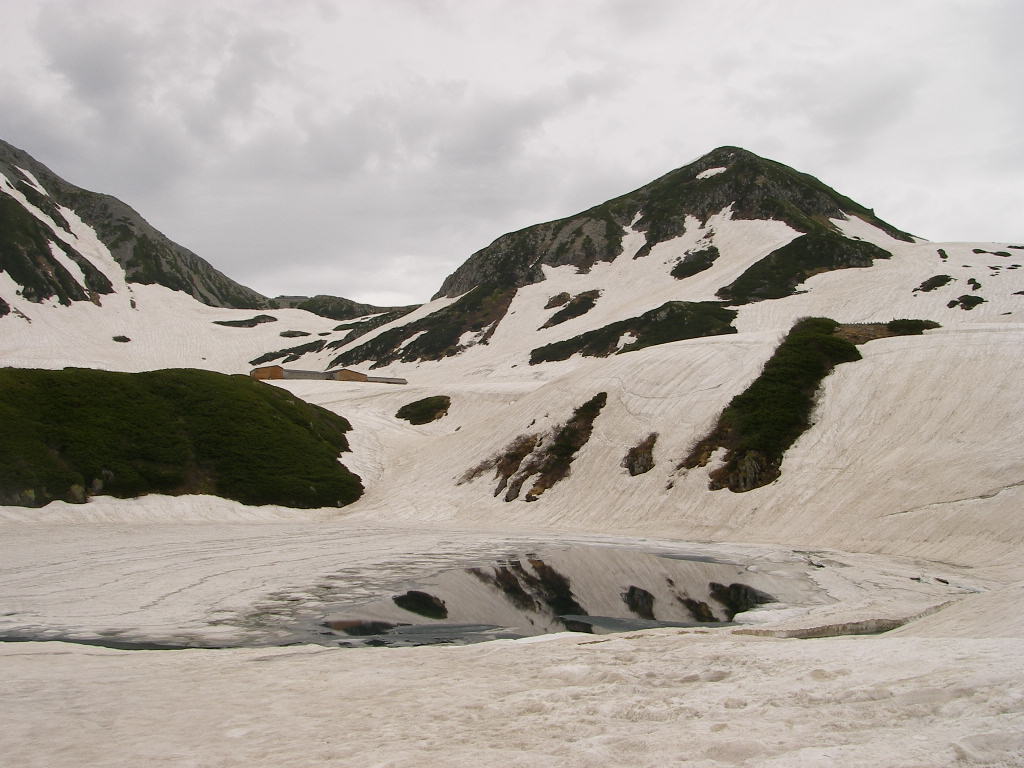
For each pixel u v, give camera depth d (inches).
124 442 1907.0
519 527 1624.0
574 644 523.5
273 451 2114.9
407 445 2591.0
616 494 1642.5
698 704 297.1
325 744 279.0
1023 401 1274.6
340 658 500.7
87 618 733.3
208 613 763.4
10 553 1162.6
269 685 406.6
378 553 1194.6
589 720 289.9
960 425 1301.7
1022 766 195.0
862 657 351.6
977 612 494.6
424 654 507.2
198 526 1638.8
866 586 839.7
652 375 1953.7
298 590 890.1
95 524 1601.9
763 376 1707.7
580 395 2016.5
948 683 272.2
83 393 2012.8
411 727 299.4
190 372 2364.7
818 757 212.8
